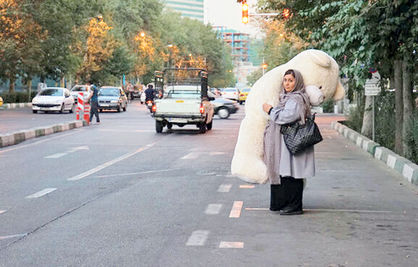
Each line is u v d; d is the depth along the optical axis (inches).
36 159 641.0
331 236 301.0
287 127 339.6
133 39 3555.6
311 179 505.0
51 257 261.6
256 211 361.7
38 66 2046.0
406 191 444.1
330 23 536.4
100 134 986.1
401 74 690.8
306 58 345.1
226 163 607.8
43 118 1385.3
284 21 872.9
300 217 345.4
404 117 649.6
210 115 1092.5
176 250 272.5
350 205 385.7
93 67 2834.6
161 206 378.3
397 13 517.7
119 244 283.4
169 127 1111.6
